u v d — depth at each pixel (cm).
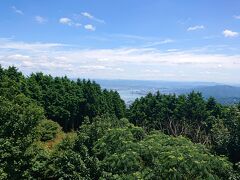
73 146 2036
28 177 1977
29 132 2088
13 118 2062
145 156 1727
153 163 1669
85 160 1917
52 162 2020
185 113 5331
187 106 5372
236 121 2342
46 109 5675
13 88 3997
